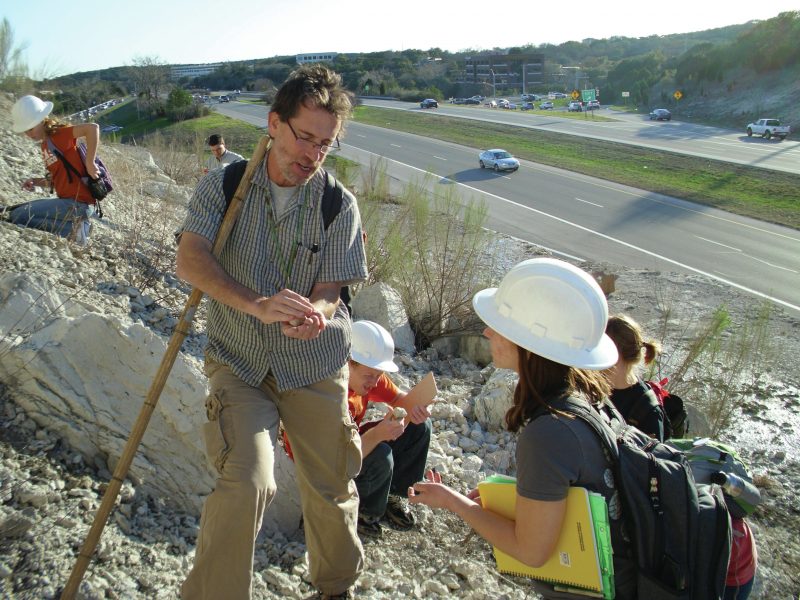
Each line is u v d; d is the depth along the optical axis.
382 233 9.12
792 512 5.90
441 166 39.28
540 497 2.19
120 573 2.78
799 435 7.38
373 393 3.94
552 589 2.31
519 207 27.75
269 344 2.66
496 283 8.20
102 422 3.41
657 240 22.50
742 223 25.34
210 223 2.62
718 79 79.38
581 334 2.35
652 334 11.11
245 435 2.50
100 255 5.94
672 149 45.19
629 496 2.25
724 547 2.34
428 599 3.31
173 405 3.54
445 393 6.08
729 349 8.48
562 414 2.25
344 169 11.76
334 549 2.87
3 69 20.81
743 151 43.88
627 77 108.31
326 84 2.52
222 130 49.94
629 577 2.28
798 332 12.14
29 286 3.91
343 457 2.81
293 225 2.68
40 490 2.94
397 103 96.31
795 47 72.56
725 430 7.29
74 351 3.52
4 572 2.58
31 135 6.02
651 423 3.63
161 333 5.14
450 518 4.16
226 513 2.37
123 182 9.06
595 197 30.30
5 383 3.37
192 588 2.39
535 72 154.88
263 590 3.00
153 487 3.35
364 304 7.34
